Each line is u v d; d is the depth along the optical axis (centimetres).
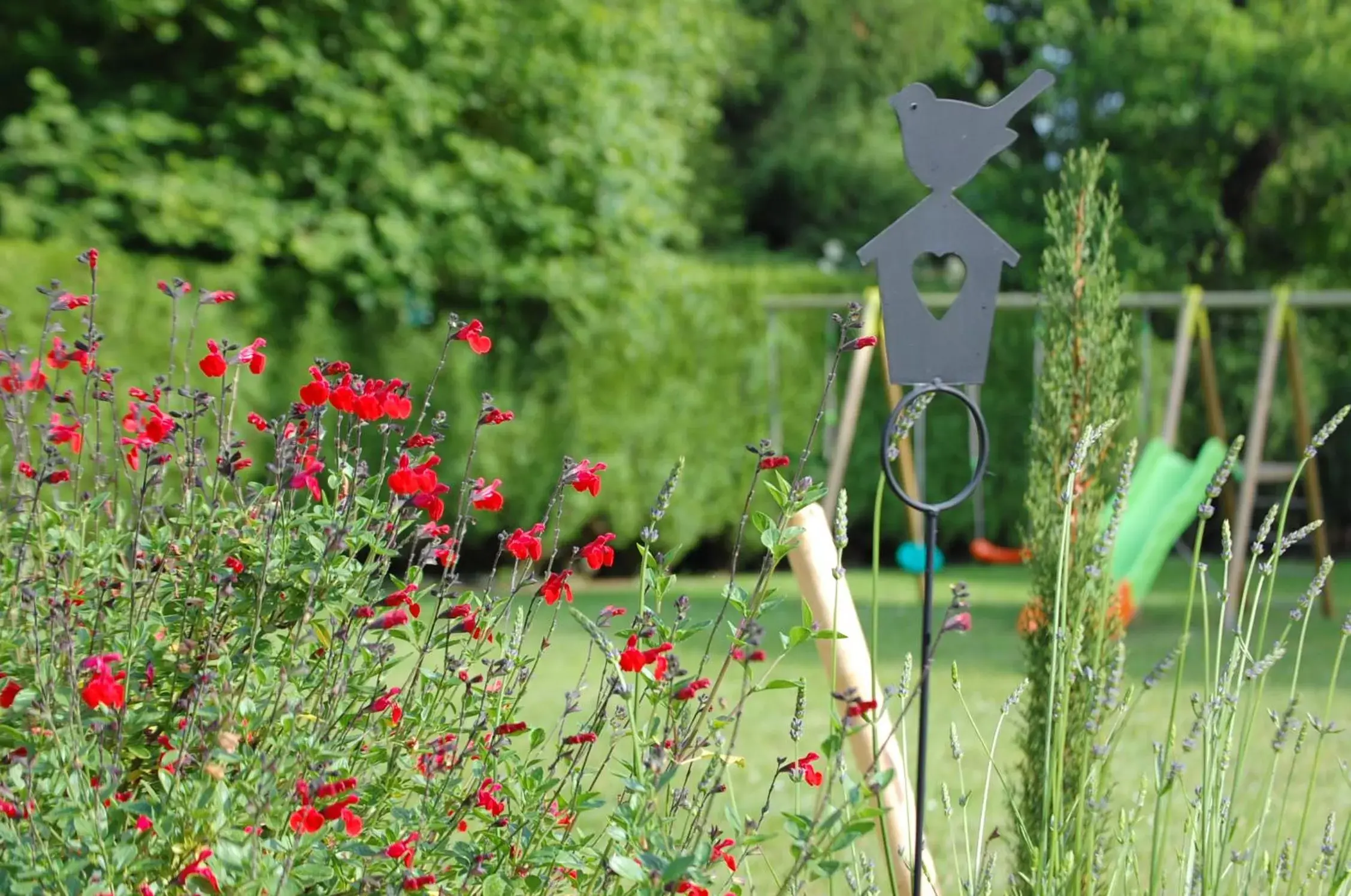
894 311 211
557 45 984
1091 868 211
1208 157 1455
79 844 163
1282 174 1486
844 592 226
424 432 984
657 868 155
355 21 926
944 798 228
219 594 182
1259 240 1538
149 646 187
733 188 1891
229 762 169
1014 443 1273
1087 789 235
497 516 1031
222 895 157
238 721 172
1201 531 207
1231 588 832
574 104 986
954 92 1759
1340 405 1319
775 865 353
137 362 810
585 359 1050
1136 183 1456
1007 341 1263
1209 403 960
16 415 223
